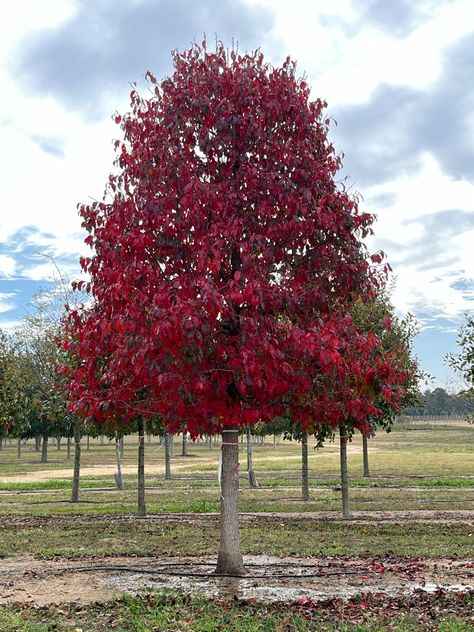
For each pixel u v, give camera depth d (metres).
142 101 10.95
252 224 10.14
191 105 10.37
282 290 9.98
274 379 9.45
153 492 27.52
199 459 60.31
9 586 10.12
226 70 10.64
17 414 21.25
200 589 9.80
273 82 10.66
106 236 10.04
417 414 116.62
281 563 11.76
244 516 18.64
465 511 19.50
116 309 9.88
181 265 10.01
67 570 11.27
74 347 11.05
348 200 10.45
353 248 10.55
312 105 10.79
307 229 10.09
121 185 10.70
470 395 18.50
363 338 10.23
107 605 8.88
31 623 7.98
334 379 10.37
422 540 14.26
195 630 7.77
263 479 33.28
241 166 10.30
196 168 10.38
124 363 9.34
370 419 18.66
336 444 81.75
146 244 9.70
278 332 9.63
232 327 9.87
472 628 7.70
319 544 13.77
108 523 17.31
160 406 10.09
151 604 8.91
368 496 23.94
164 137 10.38
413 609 8.70
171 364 9.08
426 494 24.41
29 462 58.47
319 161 10.63
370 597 9.26
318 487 28.58
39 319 24.41
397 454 54.69
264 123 10.41
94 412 10.05
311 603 8.93
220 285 9.80
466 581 10.31
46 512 20.14
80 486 31.05
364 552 12.82
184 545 13.82
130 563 11.87
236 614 8.40
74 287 10.48
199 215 9.72
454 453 55.12
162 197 9.99
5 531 16.06
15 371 21.11
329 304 10.84
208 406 9.66
